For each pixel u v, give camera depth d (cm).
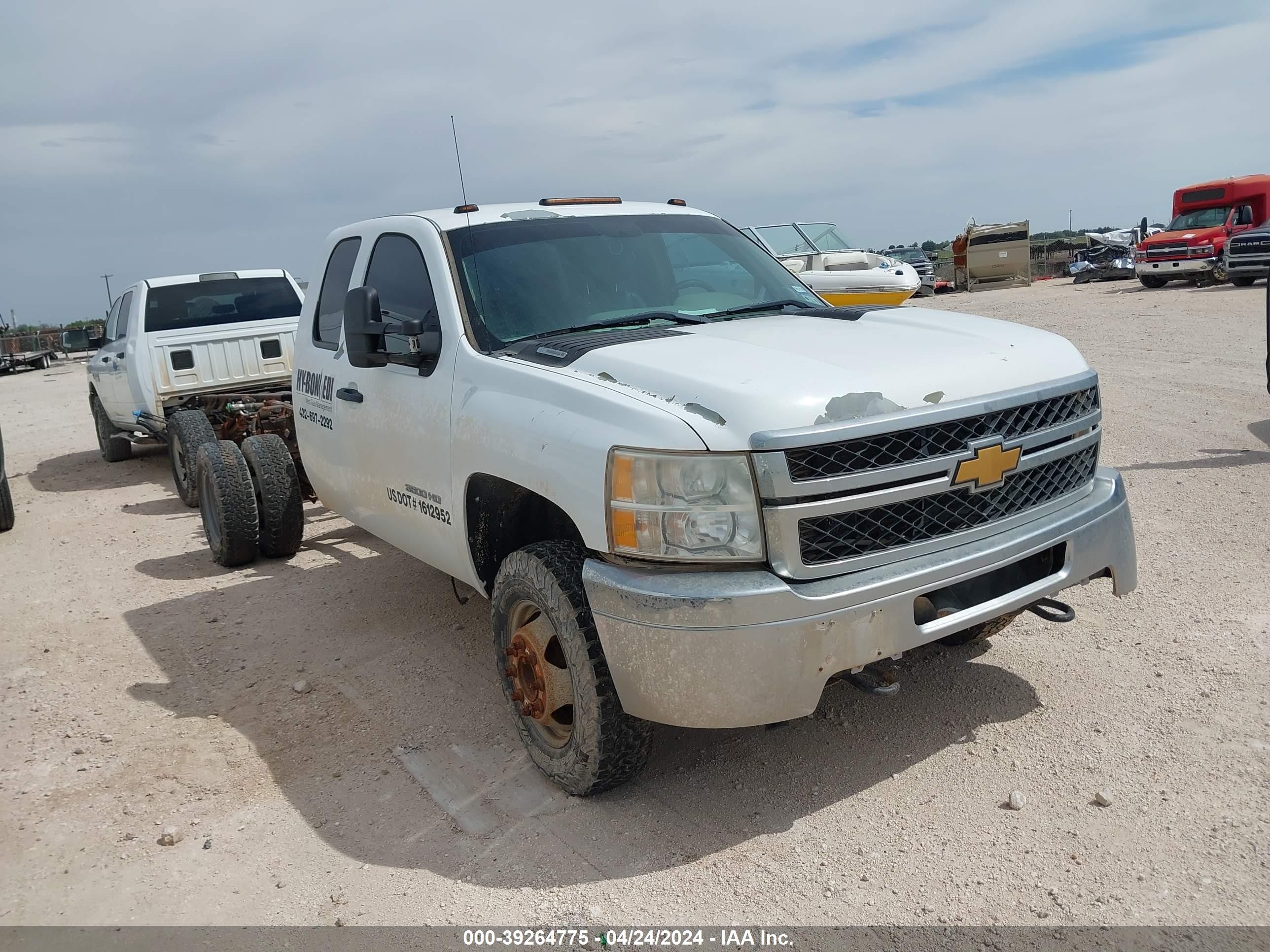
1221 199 2089
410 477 426
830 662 289
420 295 432
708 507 288
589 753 329
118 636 561
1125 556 362
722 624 283
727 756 370
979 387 317
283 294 1055
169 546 764
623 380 322
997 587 328
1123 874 283
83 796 383
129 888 322
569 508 317
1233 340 1186
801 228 1644
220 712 452
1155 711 372
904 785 340
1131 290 2128
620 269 432
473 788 366
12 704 471
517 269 415
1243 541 541
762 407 287
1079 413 351
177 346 939
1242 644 418
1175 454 729
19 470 1223
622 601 298
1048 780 335
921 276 2720
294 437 788
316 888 314
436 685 459
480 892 303
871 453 293
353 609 572
